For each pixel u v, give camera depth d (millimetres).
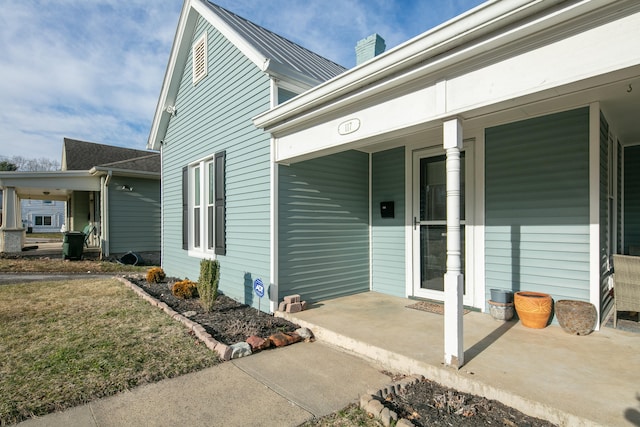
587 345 3023
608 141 3975
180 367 3010
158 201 12148
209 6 6129
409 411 2236
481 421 2100
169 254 8234
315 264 5004
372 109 3295
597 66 1969
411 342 3230
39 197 16703
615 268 3438
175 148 7910
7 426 2146
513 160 3982
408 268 5145
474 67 2506
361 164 5641
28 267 9016
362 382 2758
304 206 4898
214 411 2338
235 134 5484
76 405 2408
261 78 4852
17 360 3123
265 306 4738
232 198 5574
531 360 2723
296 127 4242
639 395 2166
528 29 2154
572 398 2137
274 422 2199
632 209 5273
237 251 5445
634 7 1854
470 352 2904
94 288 6621
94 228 13461
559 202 3639
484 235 4211
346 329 3656
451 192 2633
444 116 2678
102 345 3500
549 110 3617
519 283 3924
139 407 2389
